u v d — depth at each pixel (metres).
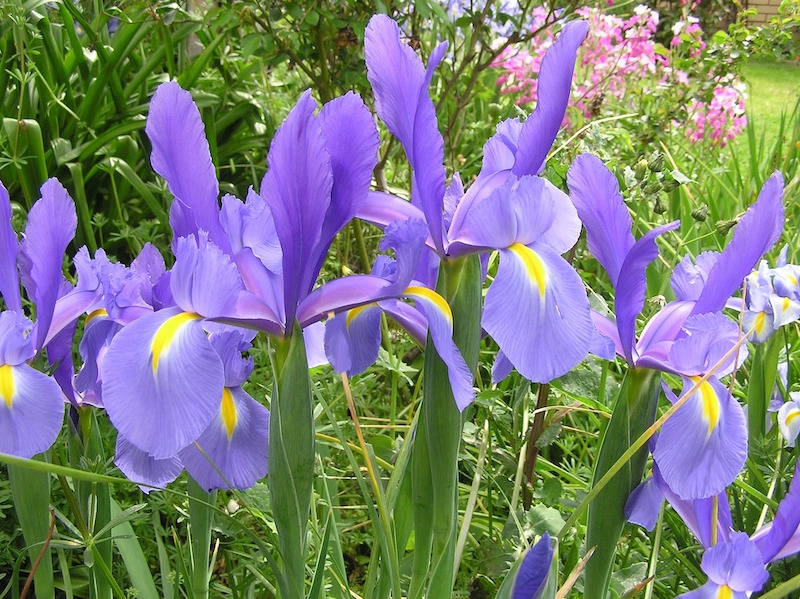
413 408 0.72
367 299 0.36
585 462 0.65
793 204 0.91
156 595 0.46
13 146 0.78
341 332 0.40
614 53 1.16
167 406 0.33
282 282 0.36
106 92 0.98
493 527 0.56
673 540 0.56
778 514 0.40
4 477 0.54
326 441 0.55
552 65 0.37
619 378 0.69
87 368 0.41
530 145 0.38
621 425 0.39
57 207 0.39
